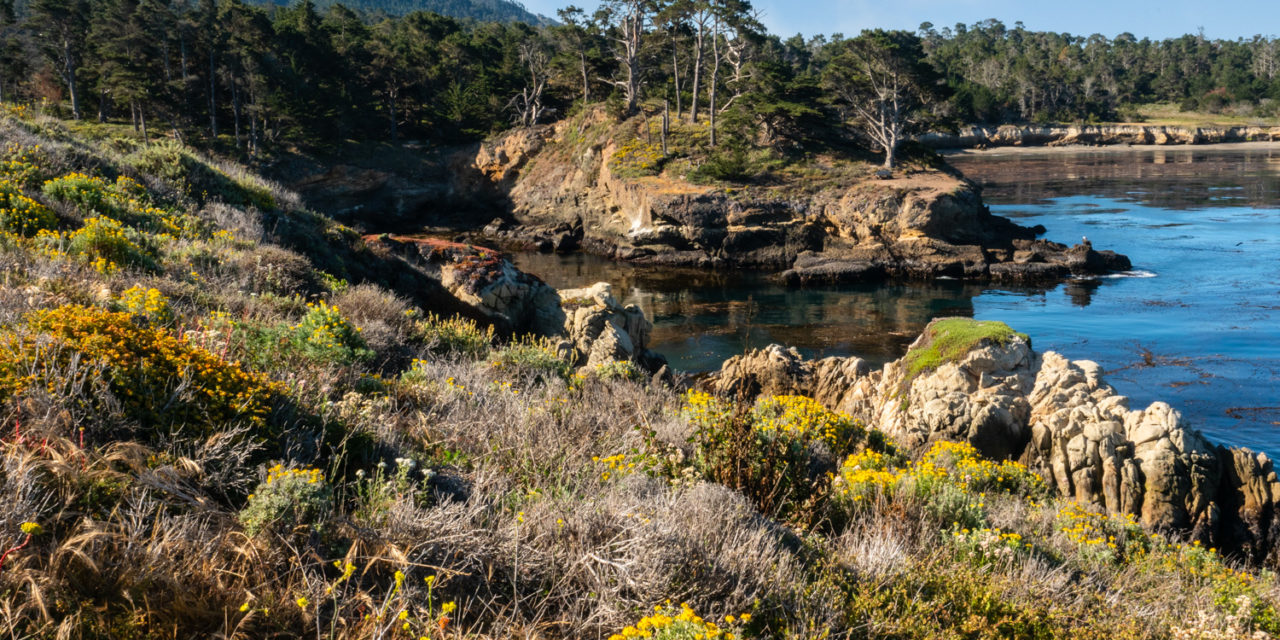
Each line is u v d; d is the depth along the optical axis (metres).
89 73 65.88
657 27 65.44
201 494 3.51
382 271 16.88
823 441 8.64
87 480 3.20
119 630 2.59
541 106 77.56
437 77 80.00
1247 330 28.31
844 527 5.60
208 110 67.88
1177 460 12.20
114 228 9.29
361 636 2.87
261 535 3.25
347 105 70.81
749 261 47.84
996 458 13.48
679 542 3.90
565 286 43.44
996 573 5.14
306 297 11.20
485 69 82.19
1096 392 13.88
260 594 2.94
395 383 7.18
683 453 6.21
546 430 5.85
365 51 76.00
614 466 5.44
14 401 3.59
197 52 65.94
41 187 11.64
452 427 5.92
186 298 8.23
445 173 72.69
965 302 36.12
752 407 6.50
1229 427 19.34
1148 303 33.59
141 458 3.53
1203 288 35.84
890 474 6.84
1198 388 22.31
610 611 3.37
